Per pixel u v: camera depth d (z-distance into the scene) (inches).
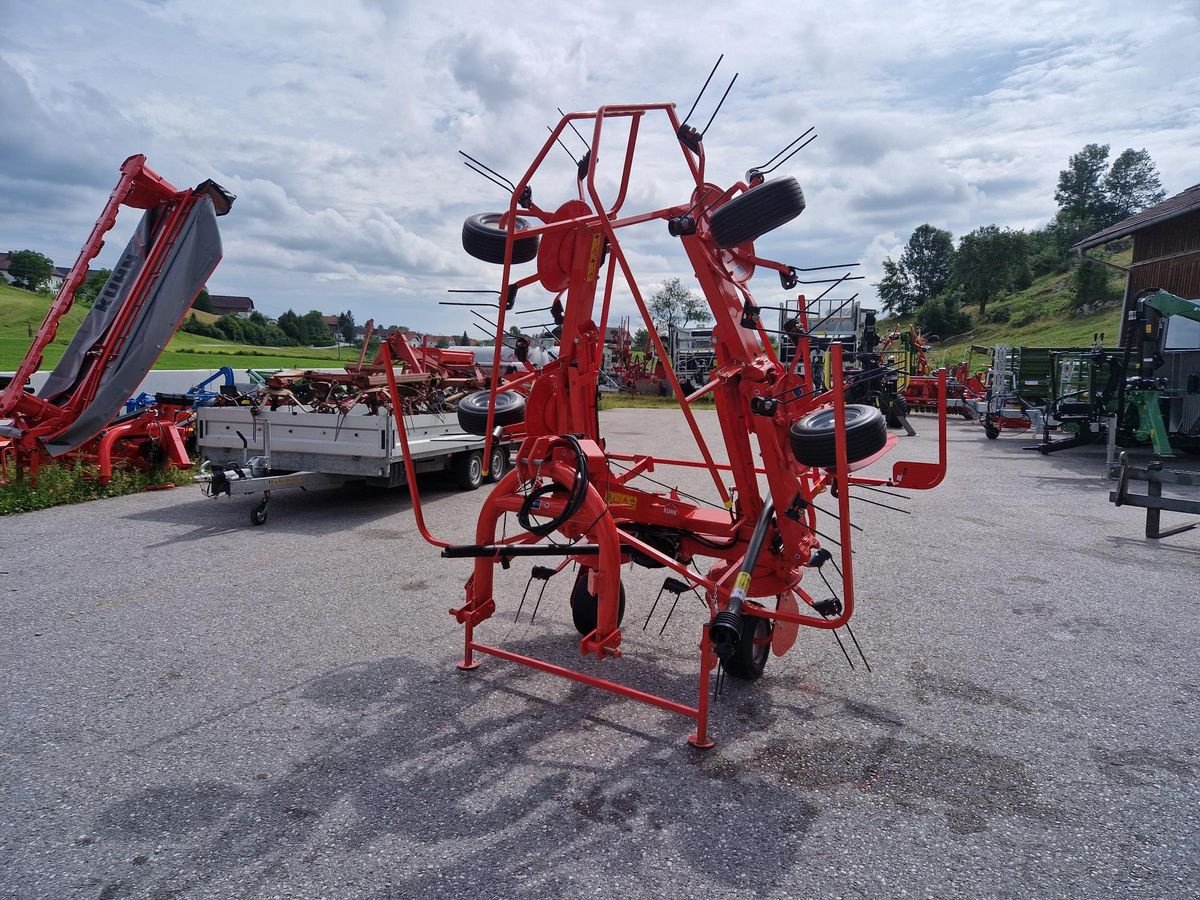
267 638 202.4
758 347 178.9
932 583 259.0
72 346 398.0
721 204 161.3
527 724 157.6
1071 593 248.2
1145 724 160.6
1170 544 313.4
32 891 106.7
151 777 136.6
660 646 200.5
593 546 159.6
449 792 132.6
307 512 364.2
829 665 190.7
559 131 152.0
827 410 162.1
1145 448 626.8
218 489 319.0
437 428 390.6
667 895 107.3
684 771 140.4
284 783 135.0
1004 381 829.2
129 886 108.2
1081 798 133.2
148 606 226.4
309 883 109.0
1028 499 415.5
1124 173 3735.2
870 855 117.0
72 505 373.7
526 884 109.1
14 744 147.6
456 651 195.2
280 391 391.9
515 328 180.5
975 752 148.7
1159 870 113.8
